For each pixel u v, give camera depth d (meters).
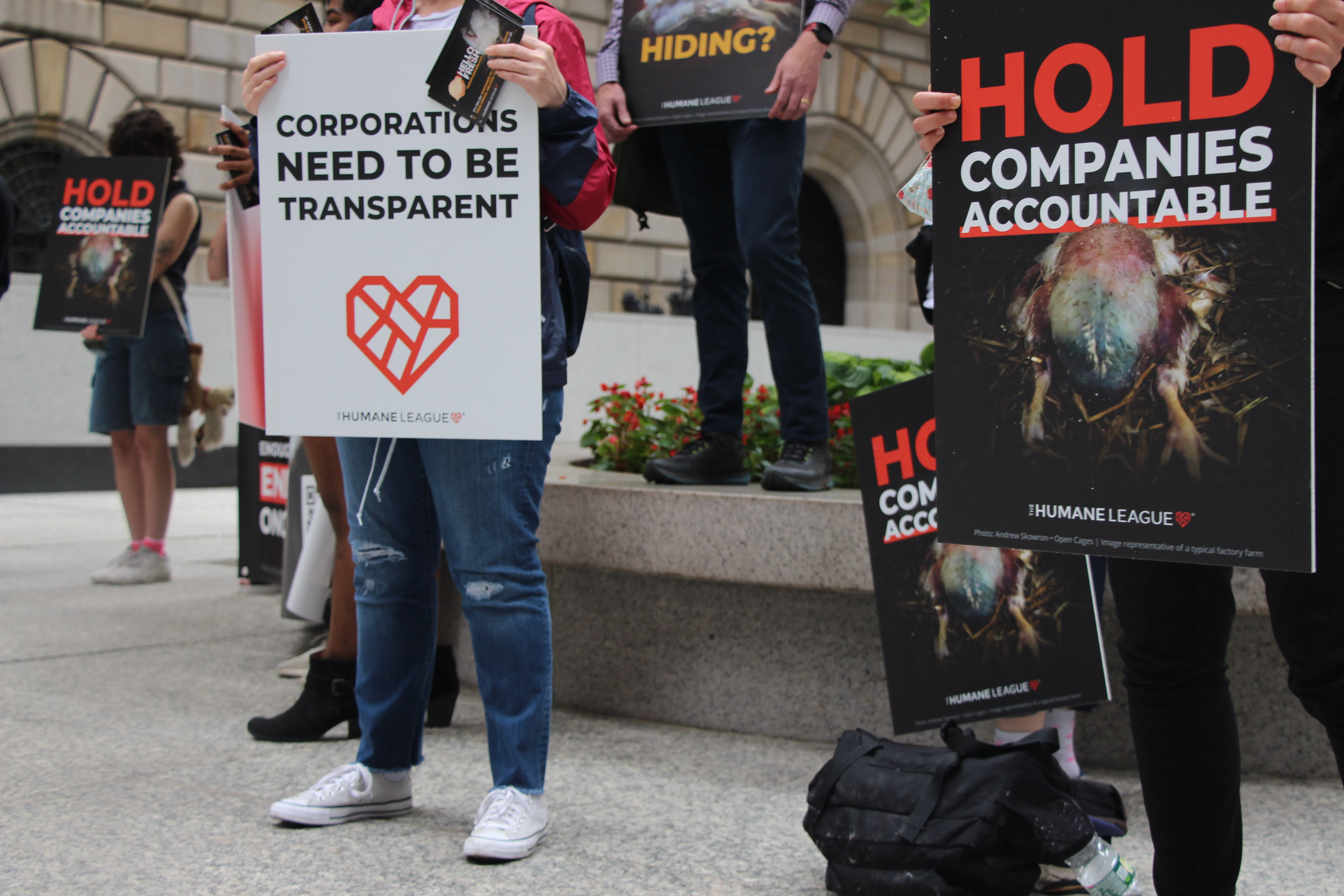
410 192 2.10
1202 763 1.57
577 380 11.64
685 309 14.04
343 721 2.96
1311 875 2.11
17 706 3.23
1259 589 2.56
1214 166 1.40
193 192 11.24
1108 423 1.47
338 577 2.98
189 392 5.36
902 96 15.95
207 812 2.40
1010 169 1.52
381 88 2.10
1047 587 2.34
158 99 11.09
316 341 2.15
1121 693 2.79
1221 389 1.40
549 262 2.19
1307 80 1.34
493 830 2.14
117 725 3.07
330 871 2.08
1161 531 1.44
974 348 1.55
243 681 3.58
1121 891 1.83
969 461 1.55
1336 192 1.46
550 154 2.11
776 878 2.08
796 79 3.06
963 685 2.38
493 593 2.20
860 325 16.44
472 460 2.16
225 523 7.80
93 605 4.78
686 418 4.39
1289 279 1.37
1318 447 1.44
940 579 2.40
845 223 16.53
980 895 1.88
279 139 2.14
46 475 9.32
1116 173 1.45
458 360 2.10
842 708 2.97
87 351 9.46
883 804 1.94
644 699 3.25
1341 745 1.48
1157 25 1.41
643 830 2.33
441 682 3.08
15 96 10.43
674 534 2.99
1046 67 1.48
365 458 2.27
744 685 3.10
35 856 2.13
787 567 2.82
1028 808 1.85
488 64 2.03
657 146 3.57
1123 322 1.45
